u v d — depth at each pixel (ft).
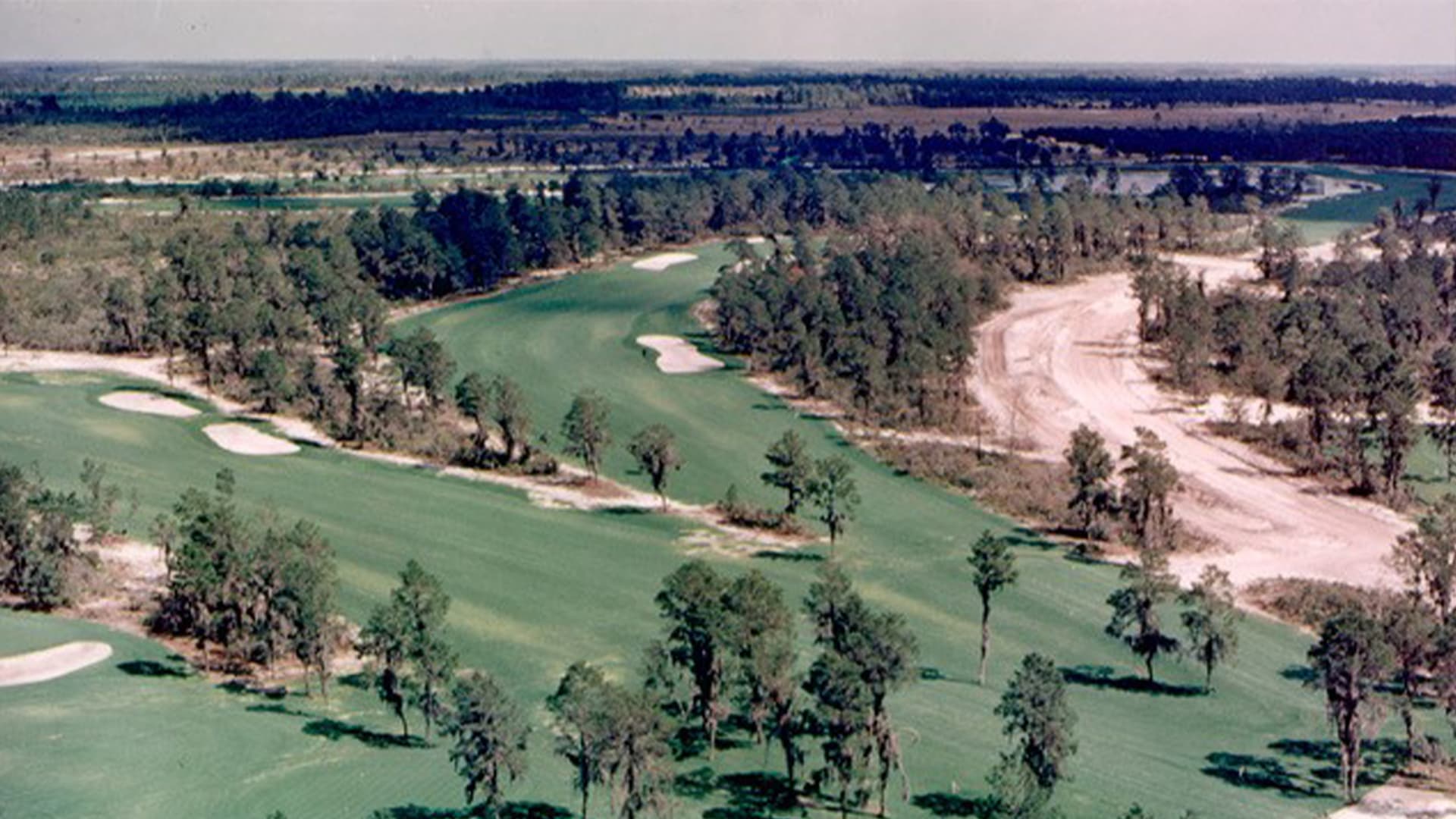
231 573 308.60
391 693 272.10
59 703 276.00
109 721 266.57
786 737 243.60
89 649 311.47
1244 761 263.49
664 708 283.38
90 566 354.54
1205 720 285.23
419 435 501.97
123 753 250.57
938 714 282.77
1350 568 383.65
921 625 338.34
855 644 234.17
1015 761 232.32
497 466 473.26
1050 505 435.12
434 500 434.30
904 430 519.60
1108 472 410.11
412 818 229.45
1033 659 238.07
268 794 236.22
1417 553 329.72
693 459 483.51
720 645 253.44
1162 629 336.70
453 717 236.43
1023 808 218.79
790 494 415.64
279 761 252.01
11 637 314.55
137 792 233.55
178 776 242.37
